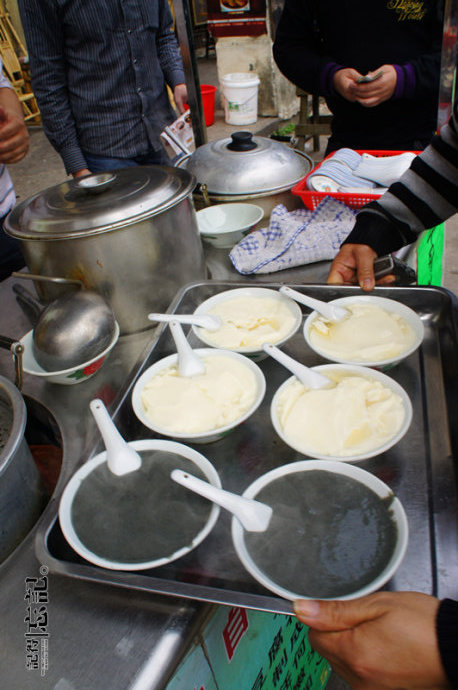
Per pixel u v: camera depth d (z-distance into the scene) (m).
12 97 1.56
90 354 0.97
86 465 0.74
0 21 6.24
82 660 0.56
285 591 0.56
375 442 0.76
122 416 0.88
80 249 1.01
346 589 0.56
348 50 1.93
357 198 1.39
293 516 0.65
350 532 0.62
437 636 0.46
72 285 1.07
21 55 6.73
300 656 1.12
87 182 1.13
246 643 0.81
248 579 0.65
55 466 1.01
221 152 1.50
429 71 1.70
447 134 1.07
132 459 0.74
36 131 6.50
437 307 1.05
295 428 0.81
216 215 1.50
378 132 1.99
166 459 0.75
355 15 1.85
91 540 0.64
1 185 1.72
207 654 0.68
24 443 0.72
